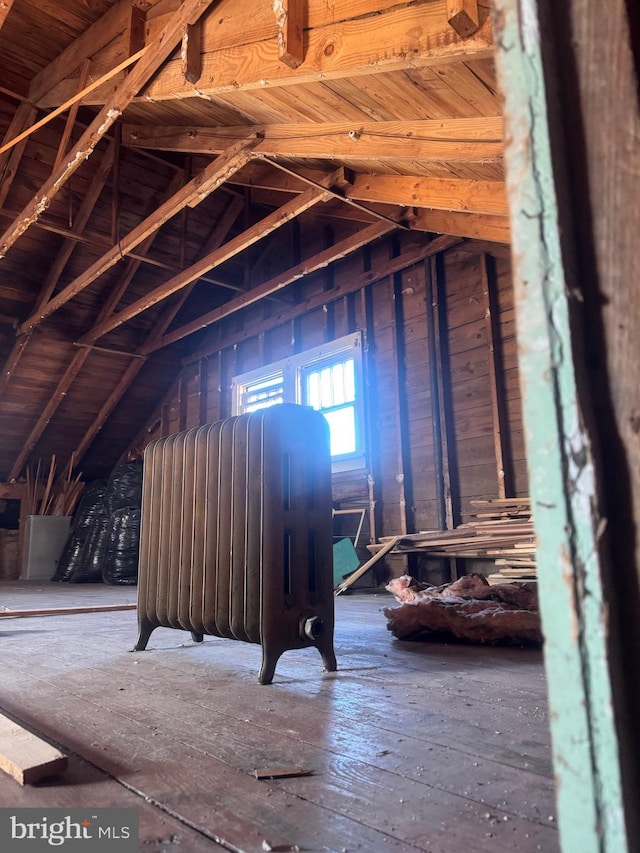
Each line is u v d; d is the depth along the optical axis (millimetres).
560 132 526
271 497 1905
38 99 4750
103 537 7320
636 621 459
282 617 1872
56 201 5906
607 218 502
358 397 5770
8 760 1091
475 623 2498
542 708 1521
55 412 7957
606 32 520
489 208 3006
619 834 431
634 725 459
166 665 2105
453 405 5074
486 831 859
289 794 998
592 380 497
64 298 6008
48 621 3377
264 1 2316
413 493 5324
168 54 2785
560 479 477
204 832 868
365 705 1562
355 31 1950
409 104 2330
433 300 5277
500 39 552
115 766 1133
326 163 3721
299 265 5594
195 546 2162
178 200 4289
